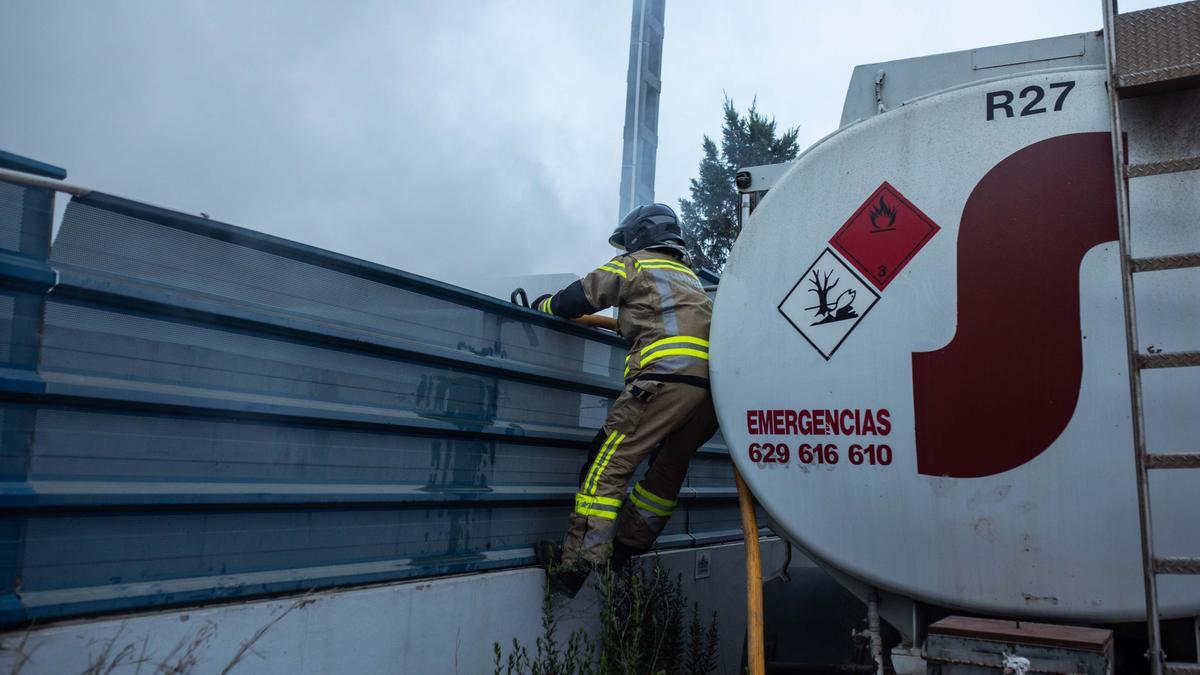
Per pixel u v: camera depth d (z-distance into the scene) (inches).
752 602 135.2
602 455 148.7
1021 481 117.0
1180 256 103.3
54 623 86.5
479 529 143.3
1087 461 113.7
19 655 82.0
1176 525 110.0
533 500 155.0
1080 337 114.8
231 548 104.7
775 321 135.1
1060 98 120.6
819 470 129.7
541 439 157.5
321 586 113.0
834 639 165.8
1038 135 120.8
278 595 108.5
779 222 137.1
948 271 123.2
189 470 100.5
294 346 113.6
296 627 107.5
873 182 130.3
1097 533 113.0
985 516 118.8
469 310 143.5
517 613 144.0
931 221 125.1
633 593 162.9
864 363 127.3
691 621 197.3
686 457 157.9
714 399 138.6
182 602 97.5
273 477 109.7
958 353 121.4
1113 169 115.3
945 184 125.0
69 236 91.2
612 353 185.8
